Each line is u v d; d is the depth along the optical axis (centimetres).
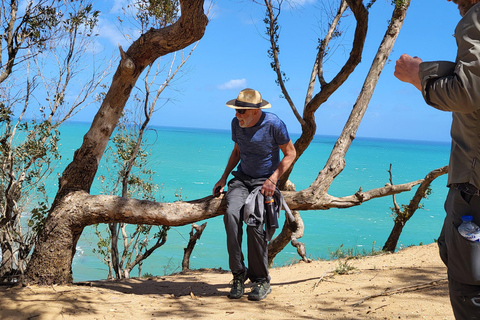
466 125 168
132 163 729
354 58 596
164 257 1504
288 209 424
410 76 180
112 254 731
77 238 458
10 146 507
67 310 360
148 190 836
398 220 930
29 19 543
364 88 545
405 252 627
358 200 464
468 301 174
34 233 491
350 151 15775
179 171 4706
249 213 394
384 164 8656
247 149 412
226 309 376
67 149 4122
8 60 526
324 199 451
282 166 407
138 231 812
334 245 1789
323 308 360
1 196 523
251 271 420
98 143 454
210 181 3759
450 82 159
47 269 431
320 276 496
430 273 439
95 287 457
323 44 702
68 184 448
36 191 561
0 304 367
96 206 436
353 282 441
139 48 450
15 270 490
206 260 1488
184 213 433
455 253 175
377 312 333
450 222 179
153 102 727
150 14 677
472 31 159
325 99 648
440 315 311
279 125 405
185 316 355
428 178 889
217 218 2384
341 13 727
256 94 397
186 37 436
